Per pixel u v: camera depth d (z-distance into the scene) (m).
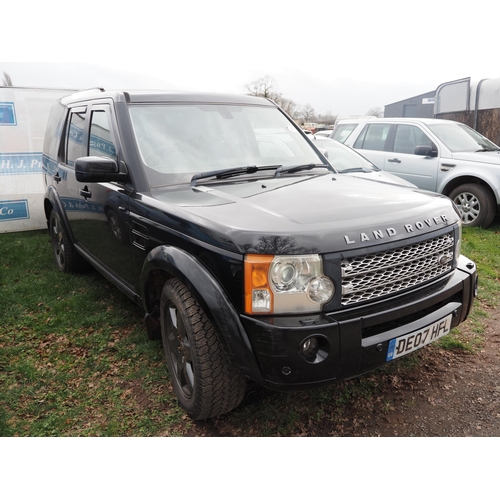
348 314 2.12
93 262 3.88
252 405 2.71
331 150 6.68
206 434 2.50
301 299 2.05
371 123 8.41
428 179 7.36
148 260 2.60
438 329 2.46
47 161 4.86
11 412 2.68
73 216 4.11
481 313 3.89
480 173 6.74
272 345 2.01
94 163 2.79
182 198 2.63
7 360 3.26
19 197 6.85
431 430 2.50
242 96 3.76
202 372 2.30
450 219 2.61
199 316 2.31
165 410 2.69
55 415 2.64
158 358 3.23
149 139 3.03
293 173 3.27
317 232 2.07
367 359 2.15
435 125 7.62
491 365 3.10
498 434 2.45
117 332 3.63
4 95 6.57
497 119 10.47
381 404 2.72
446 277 2.61
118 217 3.05
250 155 3.29
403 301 2.29
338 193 2.69
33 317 3.92
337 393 2.82
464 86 10.87
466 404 2.70
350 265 2.10
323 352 2.06
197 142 3.15
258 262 2.02
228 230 2.13
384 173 6.25
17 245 6.08
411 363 3.13
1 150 6.65
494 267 5.12
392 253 2.23
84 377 3.04
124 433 2.50
